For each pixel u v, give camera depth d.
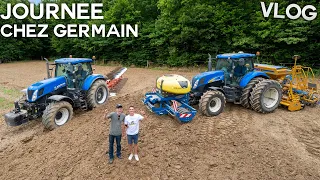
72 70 9.38
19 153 6.76
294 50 18.75
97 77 10.25
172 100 8.45
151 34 24.59
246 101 9.24
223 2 20.78
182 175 5.51
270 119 8.66
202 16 20.72
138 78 18.75
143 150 6.45
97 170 5.71
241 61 8.73
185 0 21.94
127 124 5.83
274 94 9.30
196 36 21.66
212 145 6.74
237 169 5.70
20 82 17.97
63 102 8.43
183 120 7.93
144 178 5.40
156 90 9.17
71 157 6.33
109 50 29.25
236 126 7.95
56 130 7.98
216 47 21.36
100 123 8.26
